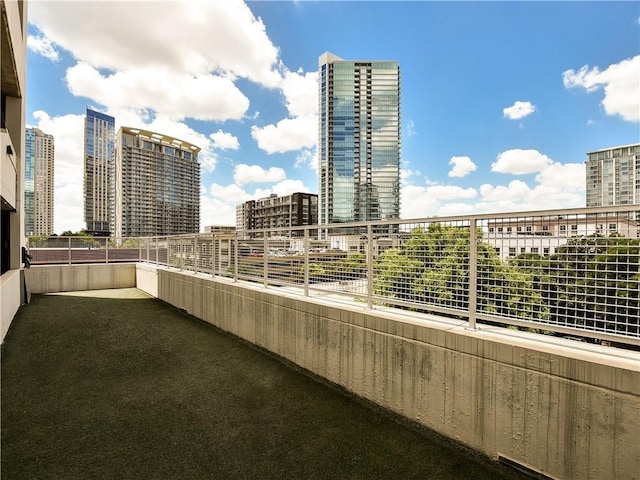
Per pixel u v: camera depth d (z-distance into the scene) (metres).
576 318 2.20
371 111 64.25
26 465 2.28
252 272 5.70
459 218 2.78
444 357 2.64
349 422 2.94
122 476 2.19
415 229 3.20
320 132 66.31
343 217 63.78
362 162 64.06
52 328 6.19
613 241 2.09
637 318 1.95
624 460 1.79
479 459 2.38
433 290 3.06
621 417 1.80
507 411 2.27
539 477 2.11
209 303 6.56
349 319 3.52
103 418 3.00
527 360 2.18
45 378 3.93
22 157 8.48
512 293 2.54
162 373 4.11
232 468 2.30
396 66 64.50
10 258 8.20
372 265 3.56
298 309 4.26
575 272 2.26
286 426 2.88
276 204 79.19
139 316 7.25
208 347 5.12
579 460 1.95
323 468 2.31
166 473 2.23
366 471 2.28
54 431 2.76
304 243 4.48
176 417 3.03
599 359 1.92
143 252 12.43
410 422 2.89
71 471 2.23
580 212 2.14
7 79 7.23
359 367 3.40
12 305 6.66
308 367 4.11
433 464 2.34
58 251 11.38
